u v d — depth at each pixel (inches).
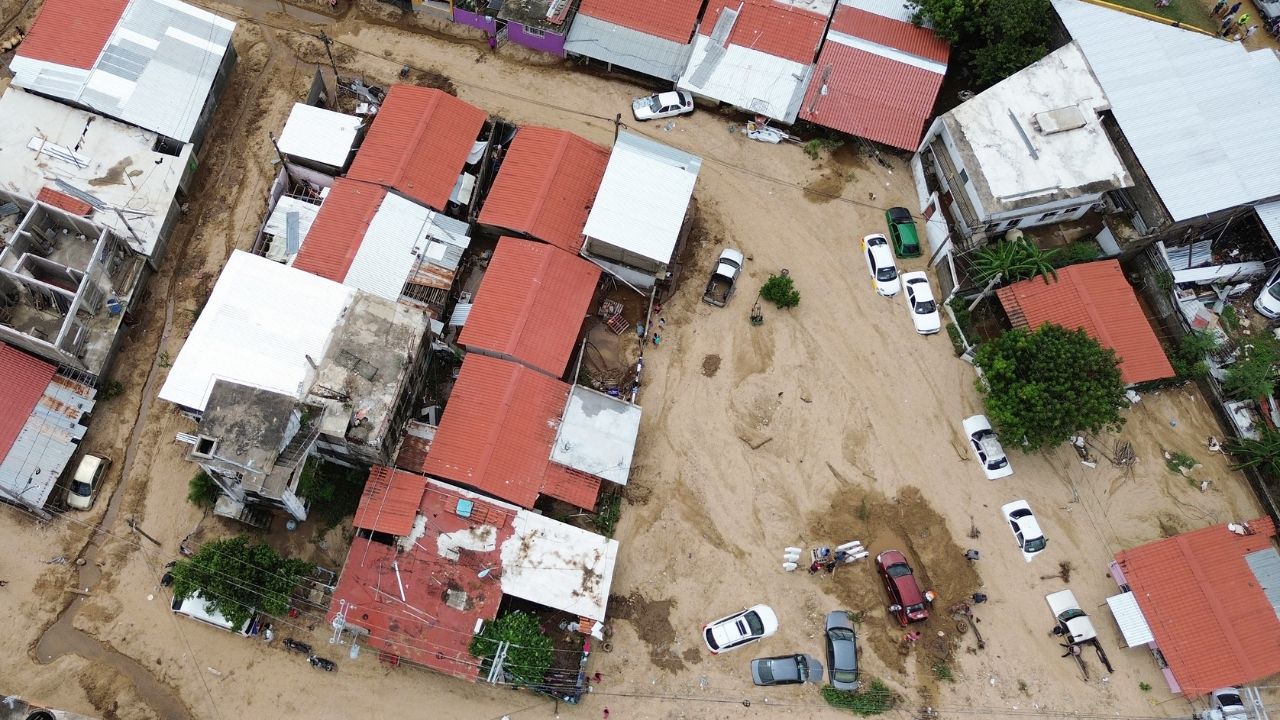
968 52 2133.4
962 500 1776.6
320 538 1674.5
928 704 1622.8
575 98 2122.3
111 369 1766.7
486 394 1700.3
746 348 1881.2
